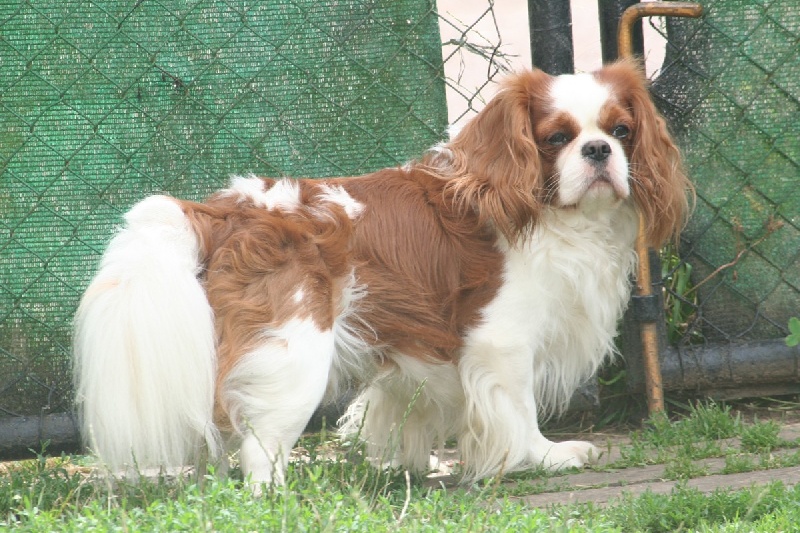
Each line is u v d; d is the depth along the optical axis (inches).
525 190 193.5
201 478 181.0
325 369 179.8
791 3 243.4
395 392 209.3
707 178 250.2
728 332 255.3
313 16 233.8
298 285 179.0
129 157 233.1
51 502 175.3
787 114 247.1
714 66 246.4
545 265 198.1
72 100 230.7
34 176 231.5
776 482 165.2
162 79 232.7
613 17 243.8
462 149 202.7
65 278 232.8
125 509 151.8
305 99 235.8
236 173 236.1
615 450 226.7
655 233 206.5
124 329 170.2
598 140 192.4
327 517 138.6
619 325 253.9
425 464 213.9
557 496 183.9
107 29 230.2
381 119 237.0
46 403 232.8
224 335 176.7
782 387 252.8
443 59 236.5
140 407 169.6
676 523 156.9
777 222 249.6
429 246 195.3
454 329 198.1
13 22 227.9
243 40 233.6
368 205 195.2
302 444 234.1
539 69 221.6
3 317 231.5
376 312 192.2
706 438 219.1
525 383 200.4
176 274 173.2
